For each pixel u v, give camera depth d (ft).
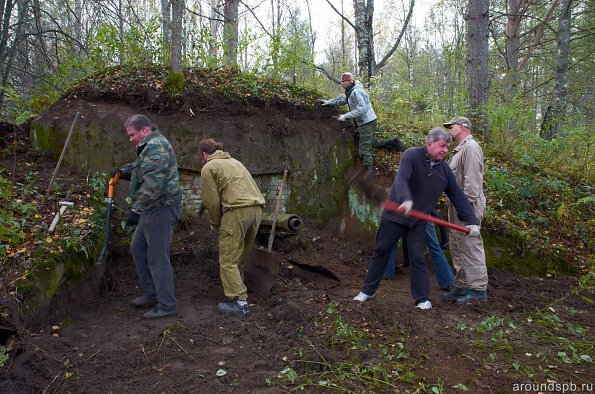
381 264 15.16
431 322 13.91
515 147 27.12
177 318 13.92
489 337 13.07
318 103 23.58
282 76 27.30
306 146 22.20
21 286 12.26
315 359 11.48
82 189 17.17
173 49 20.38
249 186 14.79
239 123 20.76
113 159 18.61
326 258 20.02
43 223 14.75
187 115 19.92
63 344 11.75
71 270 13.92
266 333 13.00
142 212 13.62
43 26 36.06
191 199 19.52
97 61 25.53
